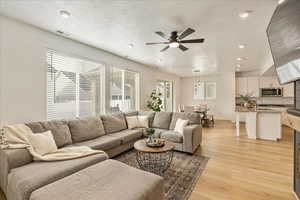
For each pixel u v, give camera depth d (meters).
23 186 1.51
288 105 6.76
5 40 2.43
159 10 2.22
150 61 5.36
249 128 4.80
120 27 2.77
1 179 2.01
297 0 1.30
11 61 2.50
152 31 2.93
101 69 4.21
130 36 3.18
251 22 2.54
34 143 2.15
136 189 1.39
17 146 2.02
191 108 7.24
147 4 2.08
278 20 1.60
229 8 2.15
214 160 3.14
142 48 3.94
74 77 3.57
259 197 2.00
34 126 2.45
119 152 3.31
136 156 3.33
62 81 3.33
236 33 2.98
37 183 1.55
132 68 5.24
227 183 2.31
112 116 3.90
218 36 3.13
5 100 2.45
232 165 2.91
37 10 2.24
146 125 4.32
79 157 2.14
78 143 2.85
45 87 2.94
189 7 2.13
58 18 2.47
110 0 1.99
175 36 2.87
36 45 2.80
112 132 3.67
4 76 2.43
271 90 6.89
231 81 7.77
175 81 8.59
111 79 4.48
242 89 7.58
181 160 3.14
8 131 2.18
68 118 3.14
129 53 4.39
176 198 1.97
